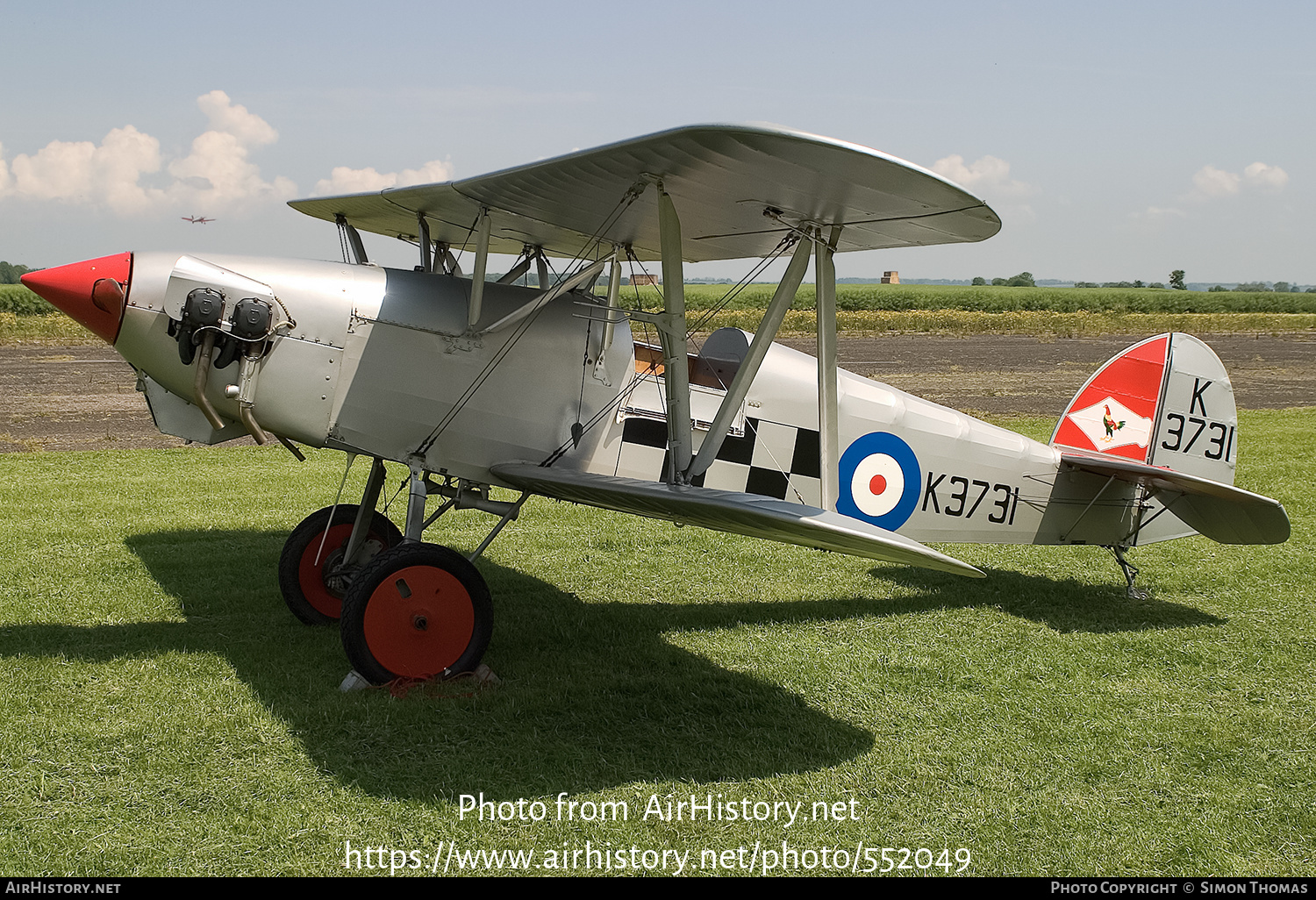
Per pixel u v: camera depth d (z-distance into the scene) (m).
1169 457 7.01
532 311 4.98
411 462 5.04
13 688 4.52
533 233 5.80
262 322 4.50
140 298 4.49
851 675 5.12
